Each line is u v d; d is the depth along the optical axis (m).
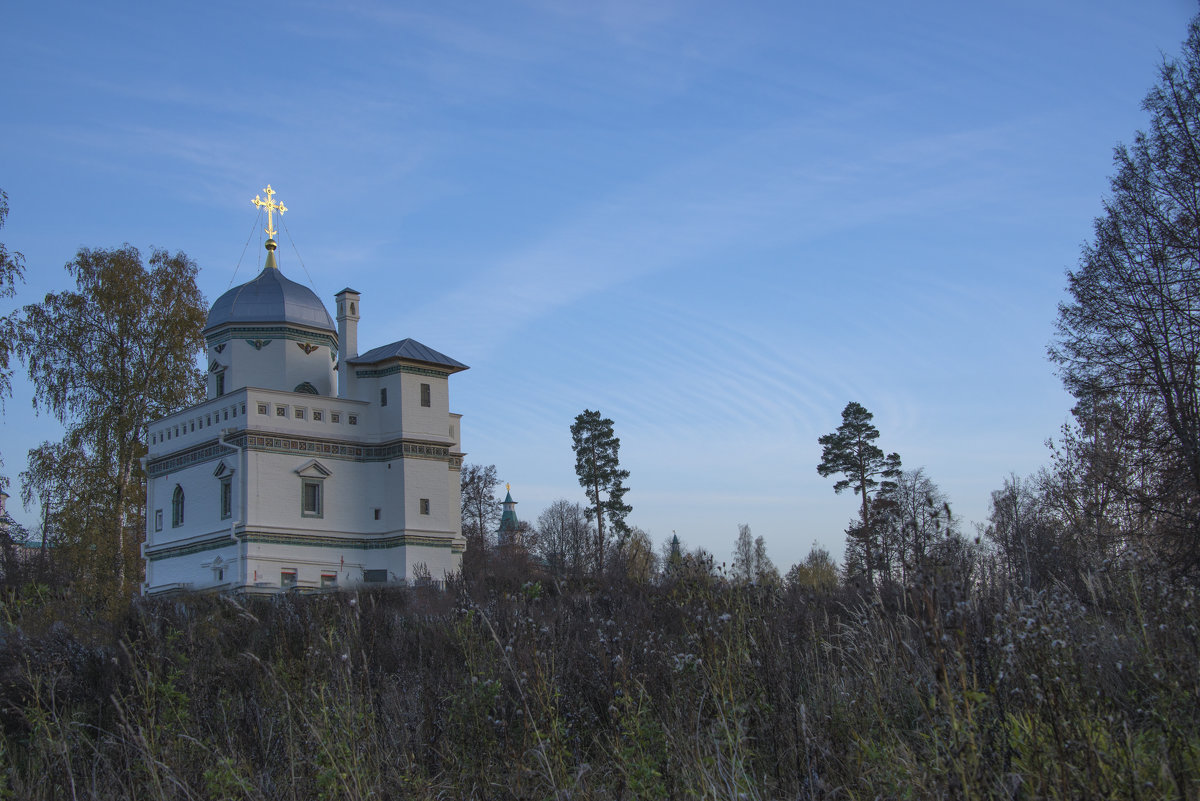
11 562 57.94
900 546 9.23
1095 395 33.91
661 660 12.64
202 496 55.22
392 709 12.56
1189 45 33.34
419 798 10.08
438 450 57.88
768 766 10.29
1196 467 28.86
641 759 9.72
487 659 13.75
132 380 58.19
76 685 15.59
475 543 97.12
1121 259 33.91
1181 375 31.97
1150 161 33.72
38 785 11.65
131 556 55.84
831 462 68.69
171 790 10.81
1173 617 10.84
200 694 13.67
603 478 85.44
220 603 20.80
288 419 54.47
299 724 12.14
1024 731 8.31
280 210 63.66
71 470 54.62
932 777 7.75
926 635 8.37
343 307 60.09
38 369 55.81
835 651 13.35
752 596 14.57
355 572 55.34
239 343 58.97
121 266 57.97
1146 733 8.43
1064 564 14.58
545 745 10.12
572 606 19.30
